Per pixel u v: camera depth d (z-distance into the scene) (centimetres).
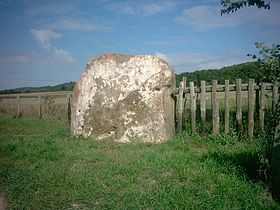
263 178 638
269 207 527
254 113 1054
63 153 939
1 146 1052
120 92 1162
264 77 644
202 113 1067
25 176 735
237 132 1020
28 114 2162
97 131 1180
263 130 955
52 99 2084
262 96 961
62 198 611
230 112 1302
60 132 1309
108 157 883
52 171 764
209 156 816
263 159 627
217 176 663
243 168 691
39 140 1163
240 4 779
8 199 624
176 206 547
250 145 909
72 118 1267
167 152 899
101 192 628
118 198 595
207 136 1051
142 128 1120
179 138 1078
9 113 2255
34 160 883
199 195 587
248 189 598
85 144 1067
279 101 627
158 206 557
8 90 6009
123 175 725
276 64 625
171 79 1182
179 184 654
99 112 1176
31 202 602
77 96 1263
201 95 1068
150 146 1027
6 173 764
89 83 1234
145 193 605
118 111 1148
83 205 589
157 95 1142
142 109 1130
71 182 681
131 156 880
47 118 1986
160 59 1192
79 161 863
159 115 1128
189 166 752
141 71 1164
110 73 1205
